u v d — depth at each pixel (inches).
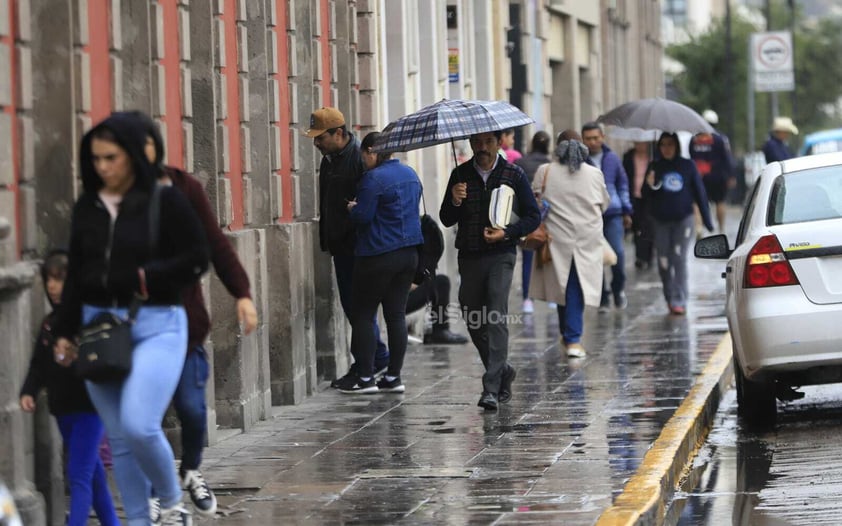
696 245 1194.0
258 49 1190.9
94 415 695.1
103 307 645.3
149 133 641.0
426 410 1139.3
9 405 707.4
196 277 649.0
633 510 763.4
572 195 1438.2
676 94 4909.0
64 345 658.2
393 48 1742.1
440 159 1961.1
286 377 1190.3
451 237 1996.8
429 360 1459.2
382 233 1213.1
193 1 1048.2
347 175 1256.2
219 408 1059.3
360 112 1555.1
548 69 2728.8
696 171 1844.2
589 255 1440.7
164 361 642.2
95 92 849.5
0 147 719.1
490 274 1128.8
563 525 736.3
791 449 1027.9
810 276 1049.5
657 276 2513.5
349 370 1284.4
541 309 1990.7
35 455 760.3
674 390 1200.8
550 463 906.7
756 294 1057.5
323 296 1331.2
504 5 2389.3
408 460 932.0
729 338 1565.0
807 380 1070.4
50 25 799.1
